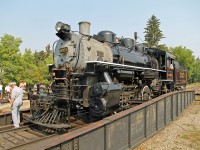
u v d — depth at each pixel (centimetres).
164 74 1548
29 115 880
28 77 2919
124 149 604
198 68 7025
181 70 2142
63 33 865
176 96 1076
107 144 533
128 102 1017
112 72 902
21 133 746
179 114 1109
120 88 829
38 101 782
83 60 822
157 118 808
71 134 444
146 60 1306
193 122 961
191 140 723
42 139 643
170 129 853
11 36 2666
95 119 825
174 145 676
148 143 691
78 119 885
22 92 848
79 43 834
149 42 7212
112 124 554
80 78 816
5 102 1953
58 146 407
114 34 1077
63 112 754
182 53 6075
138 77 1142
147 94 1226
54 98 751
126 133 617
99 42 949
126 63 1064
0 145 626
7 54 2612
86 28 926
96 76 830
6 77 2631
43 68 3450
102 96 729
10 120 860
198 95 2120
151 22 7312
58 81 835
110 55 952
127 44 1198
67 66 811
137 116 671
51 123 725
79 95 781
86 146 472
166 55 1546
